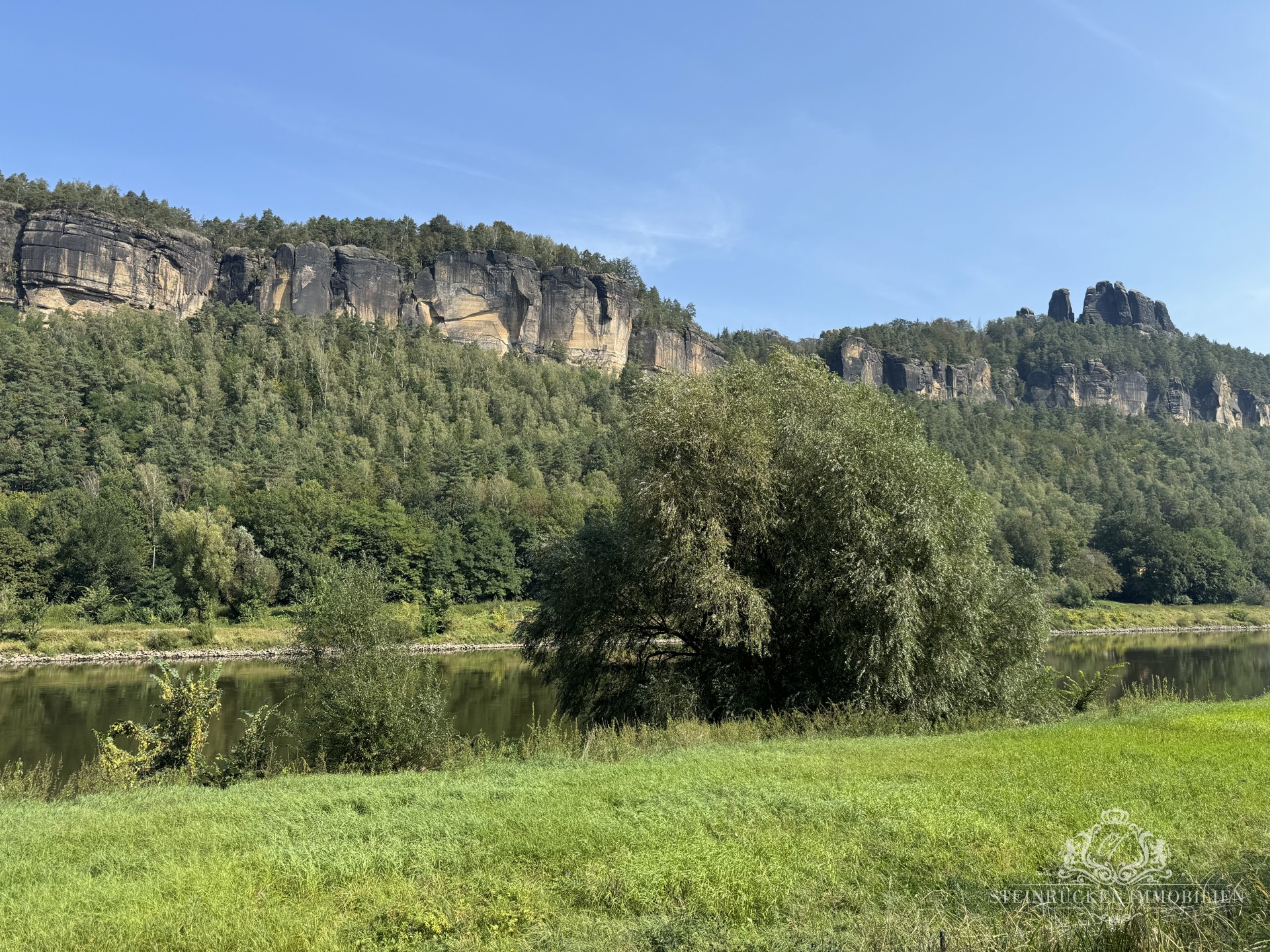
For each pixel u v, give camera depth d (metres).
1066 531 123.69
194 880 7.42
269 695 40.03
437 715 17.23
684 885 7.01
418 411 147.00
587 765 13.67
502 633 76.50
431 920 6.38
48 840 9.38
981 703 21.48
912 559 20.20
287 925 6.34
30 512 81.12
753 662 22.06
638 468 22.69
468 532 91.19
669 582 21.73
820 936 5.85
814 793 10.14
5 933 6.34
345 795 11.40
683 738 16.66
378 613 20.47
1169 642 79.06
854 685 20.22
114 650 61.75
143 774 16.66
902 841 8.06
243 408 129.75
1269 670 50.84
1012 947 5.57
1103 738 14.45
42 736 30.38
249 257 193.12
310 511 85.75
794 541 21.64
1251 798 9.56
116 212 182.75
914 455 21.69
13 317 163.00
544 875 7.49
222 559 72.62
